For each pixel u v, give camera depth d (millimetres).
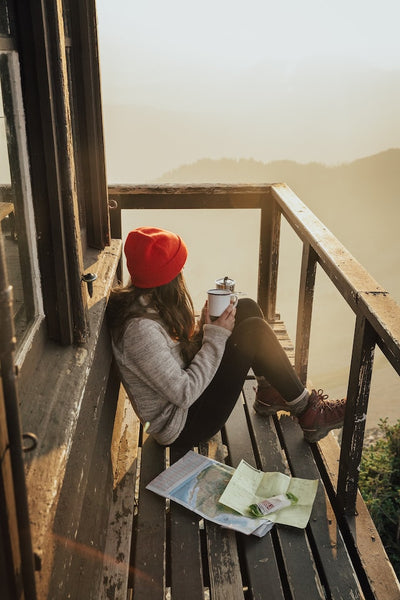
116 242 2895
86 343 1761
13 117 1481
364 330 1940
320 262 2578
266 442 2719
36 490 1132
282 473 2508
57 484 1162
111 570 1973
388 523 8633
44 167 1545
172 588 1938
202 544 2248
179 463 2480
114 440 2510
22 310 1559
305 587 1945
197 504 2258
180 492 2314
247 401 3059
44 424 1345
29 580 948
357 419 2092
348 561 2051
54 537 1322
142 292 2152
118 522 2195
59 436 1310
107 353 2229
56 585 1315
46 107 1495
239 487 2342
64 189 1585
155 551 2078
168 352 2148
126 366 2201
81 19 2338
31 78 1484
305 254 2814
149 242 2072
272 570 2006
